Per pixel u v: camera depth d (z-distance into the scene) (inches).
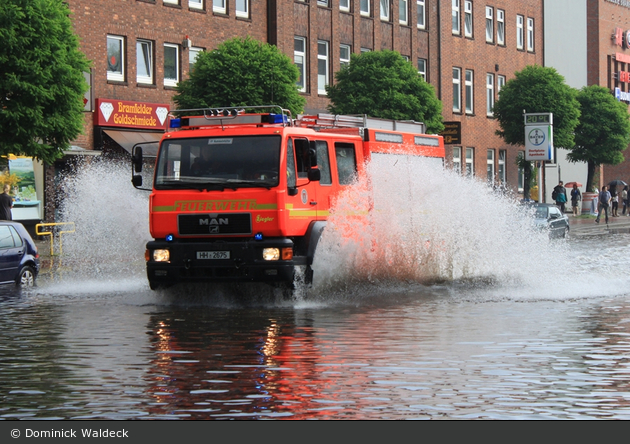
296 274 542.0
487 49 2208.4
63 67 907.4
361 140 630.5
